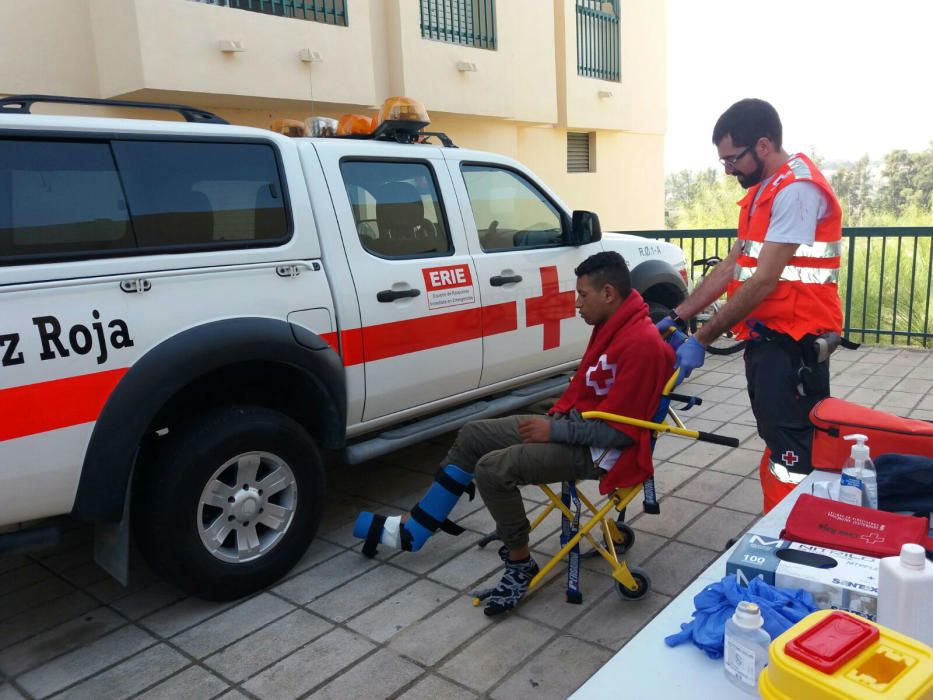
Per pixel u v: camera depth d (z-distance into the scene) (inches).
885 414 98.0
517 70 465.1
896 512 84.0
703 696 58.1
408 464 185.9
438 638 110.6
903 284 334.0
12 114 103.6
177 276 114.3
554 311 179.8
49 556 145.7
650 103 630.5
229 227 123.3
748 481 163.2
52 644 114.7
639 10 605.0
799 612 62.1
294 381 134.3
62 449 102.2
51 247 103.5
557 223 188.2
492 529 145.9
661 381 110.3
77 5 297.1
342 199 140.3
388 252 148.0
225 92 312.0
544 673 101.0
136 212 112.7
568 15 522.6
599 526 142.5
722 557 77.7
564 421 111.3
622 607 116.3
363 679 101.9
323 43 344.2
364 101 364.2
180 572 116.5
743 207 118.2
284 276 127.8
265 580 126.0
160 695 101.0
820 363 110.7
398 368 145.8
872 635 49.3
